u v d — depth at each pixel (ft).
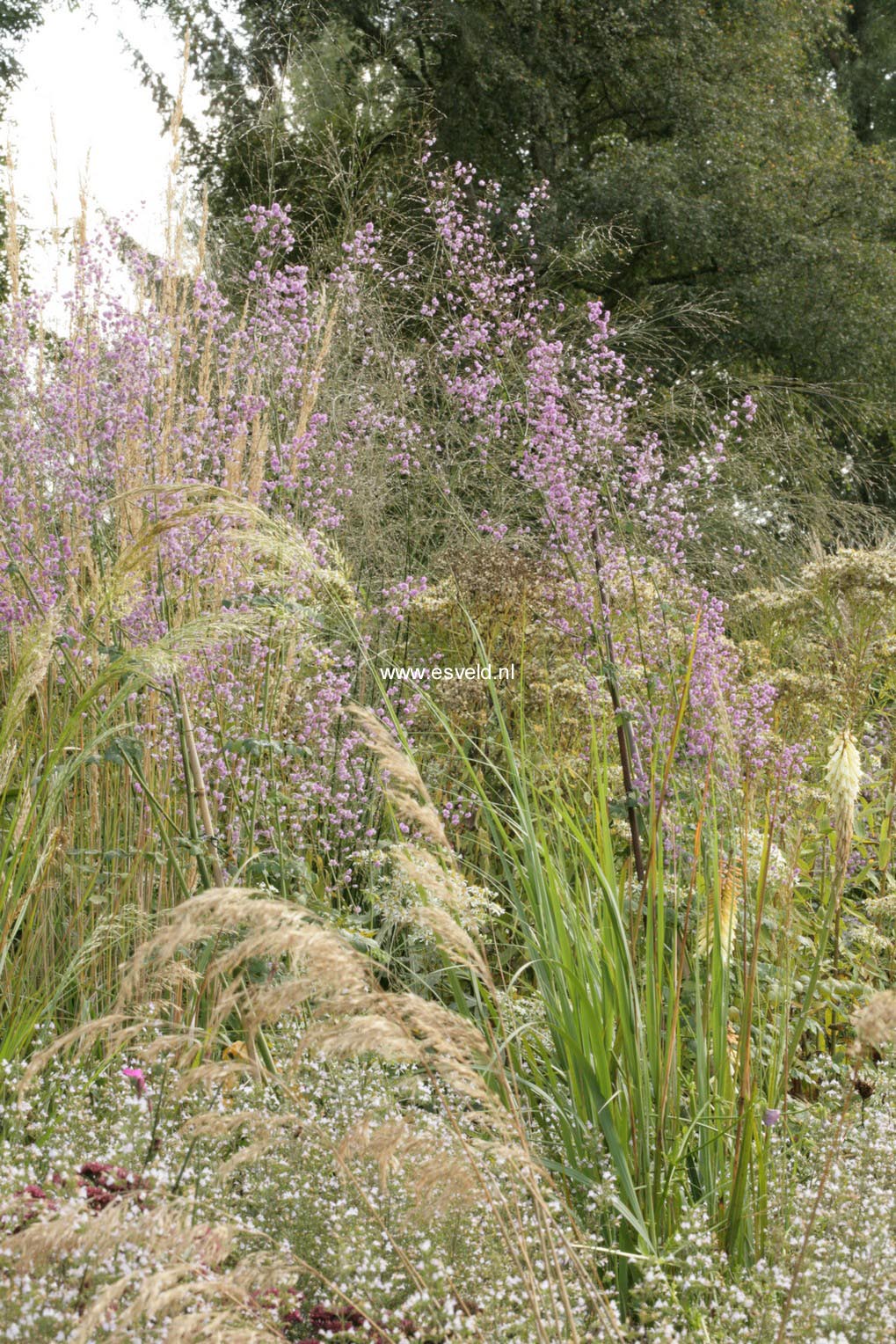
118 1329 5.77
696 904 10.86
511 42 51.85
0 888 10.20
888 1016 5.95
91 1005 11.17
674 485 15.93
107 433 13.16
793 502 29.35
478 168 50.75
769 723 15.57
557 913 10.00
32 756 12.37
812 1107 10.19
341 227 27.07
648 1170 8.64
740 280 51.37
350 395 19.34
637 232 46.26
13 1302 6.21
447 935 6.59
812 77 64.95
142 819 11.96
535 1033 10.57
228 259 21.99
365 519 17.85
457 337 20.95
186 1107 9.18
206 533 12.65
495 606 16.42
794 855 9.79
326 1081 9.69
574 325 27.07
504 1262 7.46
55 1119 9.11
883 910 12.97
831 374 51.83
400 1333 6.61
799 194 53.93
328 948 5.71
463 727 15.33
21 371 13.48
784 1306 7.19
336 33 45.85
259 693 13.71
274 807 12.65
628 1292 8.11
